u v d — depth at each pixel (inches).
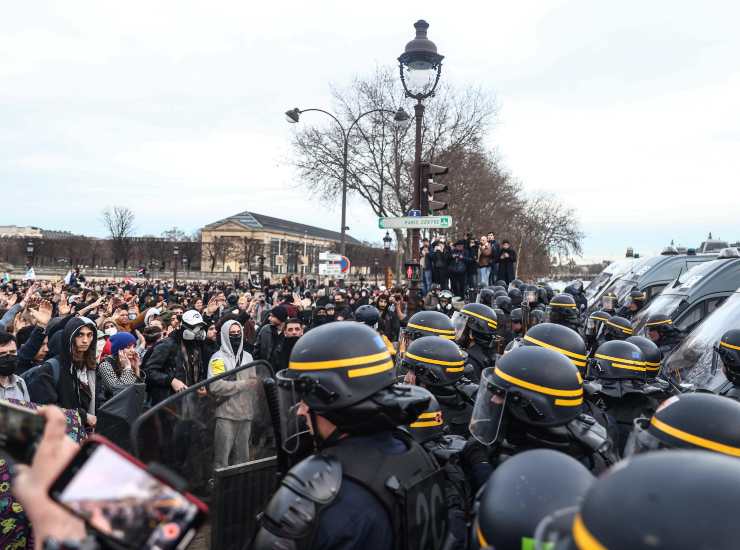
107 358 228.7
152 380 225.9
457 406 145.6
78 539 44.3
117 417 144.3
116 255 3742.6
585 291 741.9
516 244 2258.9
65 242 4040.4
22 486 46.4
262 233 4217.5
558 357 104.4
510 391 100.3
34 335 248.5
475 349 220.1
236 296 541.3
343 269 950.4
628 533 35.8
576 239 3016.7
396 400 73.7
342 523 64.4
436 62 370.9
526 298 374.0
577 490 56.8
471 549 64.8
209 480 84.0
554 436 100.4
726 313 245.6
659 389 162.2
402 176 1346.0
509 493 57.6
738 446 78.8
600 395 160.9
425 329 193.8
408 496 69.7
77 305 378.6
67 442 48.7
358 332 77.2
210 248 3941.9
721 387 207.2
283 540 62.7
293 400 90.7
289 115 917.8
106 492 43.3
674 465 38.7
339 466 67.6
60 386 198.4
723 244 610.9
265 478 90.7
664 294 372.5
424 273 677.3
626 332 275.7
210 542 83.4
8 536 137.0
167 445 78.1
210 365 236.8
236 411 88.3
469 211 1455.5
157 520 43.6
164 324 328.5
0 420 47.9
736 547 33.8
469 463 103.6
